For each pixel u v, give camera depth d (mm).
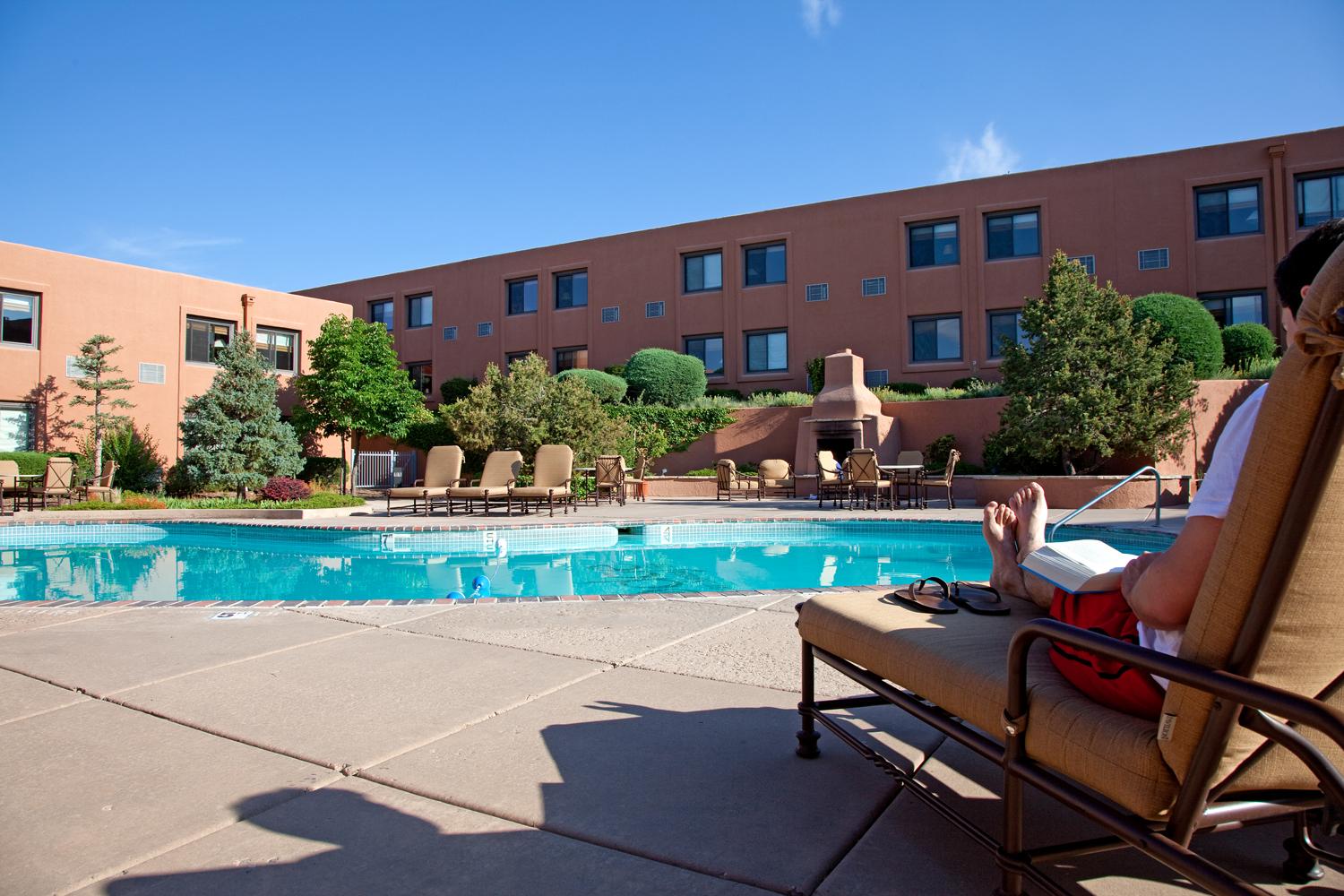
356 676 3229
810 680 2389
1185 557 1248
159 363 18859
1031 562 1863
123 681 3154
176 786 2145
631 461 17672
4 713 2766
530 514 12203
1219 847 1830
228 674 3256
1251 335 16750
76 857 1760
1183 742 1140
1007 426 13828
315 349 19109
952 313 20766
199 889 1624
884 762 1947
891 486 13000
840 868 1697
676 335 23984
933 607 2199
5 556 9336
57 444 17250
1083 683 1448
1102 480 12227
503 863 1730
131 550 9805
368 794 2088
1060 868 1712
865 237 21719
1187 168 18734
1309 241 1208
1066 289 13312
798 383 22281
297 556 9195
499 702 2883
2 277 16500
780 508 13508
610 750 2400
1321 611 1066
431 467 12820
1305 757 1054
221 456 16297
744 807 2002
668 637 3900
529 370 16938
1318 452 955
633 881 1650
